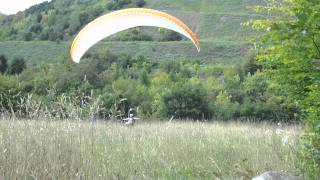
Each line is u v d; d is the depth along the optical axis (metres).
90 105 28.02
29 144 23.48
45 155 23.06
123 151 28.89
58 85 85.69
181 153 30.61
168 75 143.12
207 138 35.91
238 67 141.62
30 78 106.44
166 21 40.59
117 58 165.50
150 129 39.44
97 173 23.81
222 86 122.56
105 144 28.97
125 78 131.88
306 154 23.67
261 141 33.88
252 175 27.16
